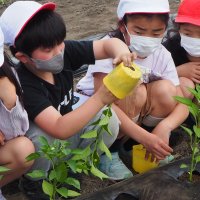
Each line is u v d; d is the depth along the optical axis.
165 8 2.26
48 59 1.93
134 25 2.27
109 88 1.79
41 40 1.88
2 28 1.95
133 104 2.37
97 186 2.26
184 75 2.65
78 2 4.86
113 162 2.30
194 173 2.01
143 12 2.20
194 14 2.45
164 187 1.89
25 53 1.94
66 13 4.56
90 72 2.44
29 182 2.15
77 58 2.25
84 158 1.84
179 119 2.38
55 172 1.68
